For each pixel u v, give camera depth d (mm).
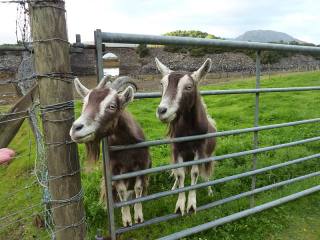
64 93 1146
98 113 1209
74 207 1231
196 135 1553
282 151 2666
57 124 1153
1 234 1865
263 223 1751
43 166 1279
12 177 2799
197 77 1506
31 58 1146
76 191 1232
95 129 1196
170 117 1395
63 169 1189
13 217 1995
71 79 1165
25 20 1101
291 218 1809
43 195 1462
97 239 1398
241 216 1723
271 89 1756
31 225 1841
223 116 4457
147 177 1765
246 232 1682
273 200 1909
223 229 1684
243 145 2826
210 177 2029
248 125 3846
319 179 2209
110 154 1553
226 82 11109
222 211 1830
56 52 1108
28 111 1194
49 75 1114
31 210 1983
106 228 1706
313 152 2701
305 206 1929
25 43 1112
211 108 5199
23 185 2502
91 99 1234
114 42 1267
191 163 1523
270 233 1685
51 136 1161
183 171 1701
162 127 3744
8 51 1105
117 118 1303
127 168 1594
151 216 1821
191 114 1580
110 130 1276
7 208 2182
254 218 1762
